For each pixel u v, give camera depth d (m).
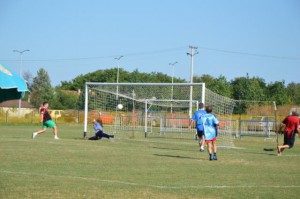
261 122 39.78
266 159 18.80
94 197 9.92
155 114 47.50
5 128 42.28
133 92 33.47
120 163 15.88
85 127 28.89
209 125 17.86
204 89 27.66
